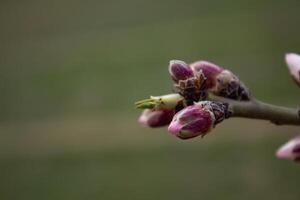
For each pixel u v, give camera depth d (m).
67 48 1.21
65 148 0.88
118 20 1.26
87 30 1.27
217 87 0.24
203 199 0.68
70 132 0.92
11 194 0.80
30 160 0.87
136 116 0.91
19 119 1.02
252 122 0.77
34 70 1.16
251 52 0.95
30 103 1.05
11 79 1.14
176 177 0.73
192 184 0.71
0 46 1.30
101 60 1.11
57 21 1.35
